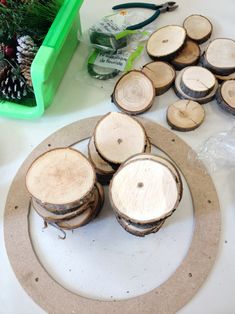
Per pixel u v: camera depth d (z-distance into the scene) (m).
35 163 0.28
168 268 0.29
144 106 0.37
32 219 0.32
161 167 0.27
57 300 0.28
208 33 0.43
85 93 0.40
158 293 0.28
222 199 0.33
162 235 0.31
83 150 0.36
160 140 0.36
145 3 0.46
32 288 0.28
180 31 0.41
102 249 0.31
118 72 0.41
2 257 0.30
